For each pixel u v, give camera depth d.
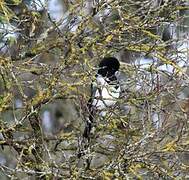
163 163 10.45
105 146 11.15
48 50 11.30
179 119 10.25
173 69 10.96
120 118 10.72
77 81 11.16
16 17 10.92
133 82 11.13
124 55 12.74
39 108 10.66
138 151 10.10
